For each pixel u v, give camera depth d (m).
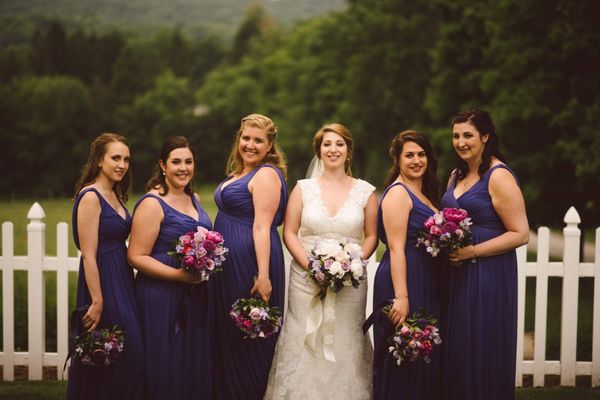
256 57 70.00
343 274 4.45
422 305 4.68
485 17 14.78
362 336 4.91
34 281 6.10
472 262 4.54
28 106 58.31
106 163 4.60
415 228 4.68
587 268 5.96
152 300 4.64
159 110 61.09
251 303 4.56
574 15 11.26
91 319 4.48
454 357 4.57
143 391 4.64
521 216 4.52
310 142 46.22
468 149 4.60
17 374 6.33
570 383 6.01
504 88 13.34
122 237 4.68
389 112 34.28
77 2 145.88
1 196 54.28
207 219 4.83
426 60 31.20
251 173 4.93
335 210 4.85
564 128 11.99
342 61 41.50
